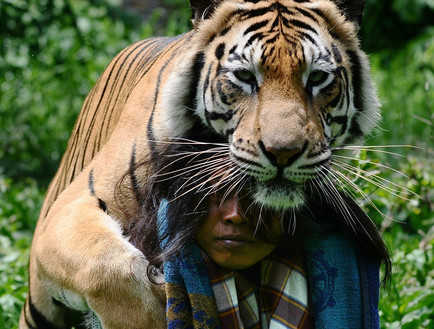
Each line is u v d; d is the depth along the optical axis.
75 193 6.53
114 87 7.68
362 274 5.73
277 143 5.25
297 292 5.61
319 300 5.61
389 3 20.25
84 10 17.97
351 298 5.65
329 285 5.63
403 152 12.59
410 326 7.29
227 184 5.57
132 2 22.31
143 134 6.32
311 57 5.62
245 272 5.68
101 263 5.76
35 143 14.24
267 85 5.57
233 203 5.51
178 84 6.11
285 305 5.59
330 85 5.74
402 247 9.23
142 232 5.91
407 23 20.19
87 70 15.54
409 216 10.17
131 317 5.72
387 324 7.32
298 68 5.57
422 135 13.24
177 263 5.54
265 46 5.63
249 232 5.51
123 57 7.88
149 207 5.97
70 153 8.11
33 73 14.98
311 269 5.66
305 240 5.71
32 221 11.34
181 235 5.54
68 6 17.61
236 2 6.00
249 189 5.57
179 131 6.12
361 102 6.17
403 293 8.12
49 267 6.10
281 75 5.55
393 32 20.27
